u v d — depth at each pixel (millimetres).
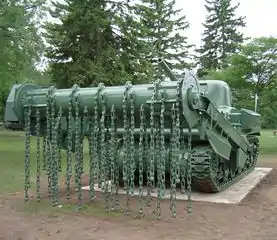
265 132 37062
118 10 19016
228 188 9672
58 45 19000
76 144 7383
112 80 18281
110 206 7410
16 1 17250
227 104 10984
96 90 7152
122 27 18781
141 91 6746
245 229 6238
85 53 18219
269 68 20328
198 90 6988
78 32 18516
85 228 6230
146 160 7945
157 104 6605
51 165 7695
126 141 6996
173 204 6840
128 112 7023
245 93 20875
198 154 8203
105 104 7031
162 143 6570
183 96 6441
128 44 19344
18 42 17266
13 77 18453
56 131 7477
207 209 7469
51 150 7645
